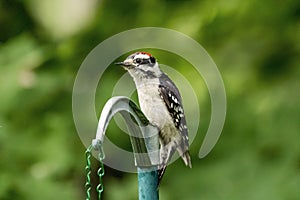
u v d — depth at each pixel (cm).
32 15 1338
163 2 1239
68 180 1236
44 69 1278
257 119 1162
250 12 1177
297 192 1080
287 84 1172
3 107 1187
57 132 1223
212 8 1171
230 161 1153
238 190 1116
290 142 1127
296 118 1141
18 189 1116
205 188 1147
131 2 1273
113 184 1224
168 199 1166
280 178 1098
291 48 1189
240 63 1195
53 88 1227
